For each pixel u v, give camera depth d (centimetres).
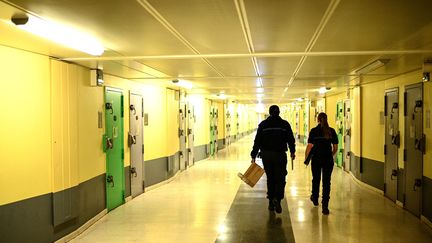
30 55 371
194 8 255
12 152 342
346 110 962
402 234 435
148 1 238
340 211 542
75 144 450
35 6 246
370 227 462
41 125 386
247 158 1337
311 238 419
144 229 466
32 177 370
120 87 617
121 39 351
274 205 538
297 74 629
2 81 332
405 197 554
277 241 409
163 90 838
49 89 400
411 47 389
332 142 532
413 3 243
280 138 512
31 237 368
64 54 393
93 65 481
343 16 274
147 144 737
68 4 243
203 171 995
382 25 300
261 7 253
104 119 550
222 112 1761
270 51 418
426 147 480
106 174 554
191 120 1122
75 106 453
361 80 694
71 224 441
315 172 550
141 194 695
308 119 1623
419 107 502
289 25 302
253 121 4191
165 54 428
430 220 465
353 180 838
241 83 800
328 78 679
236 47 394
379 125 682
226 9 257
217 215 525
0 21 270
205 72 602
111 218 523
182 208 573
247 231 447
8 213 337
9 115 339
